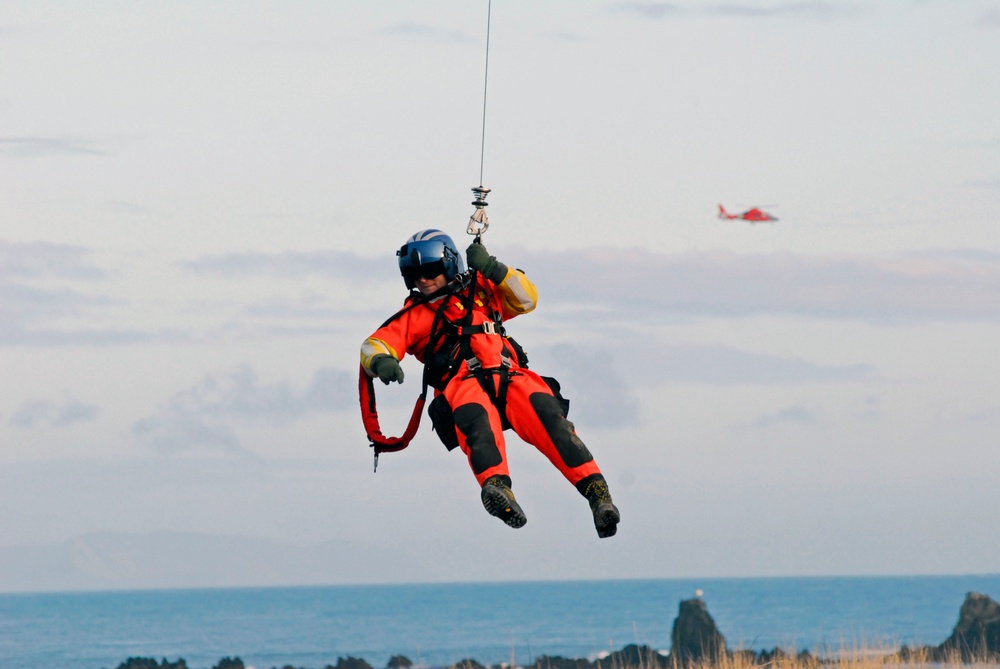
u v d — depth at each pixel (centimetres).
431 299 2073
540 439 1984
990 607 9131
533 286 2094
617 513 1894
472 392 2006
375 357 2016
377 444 2084
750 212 17125
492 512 1889
